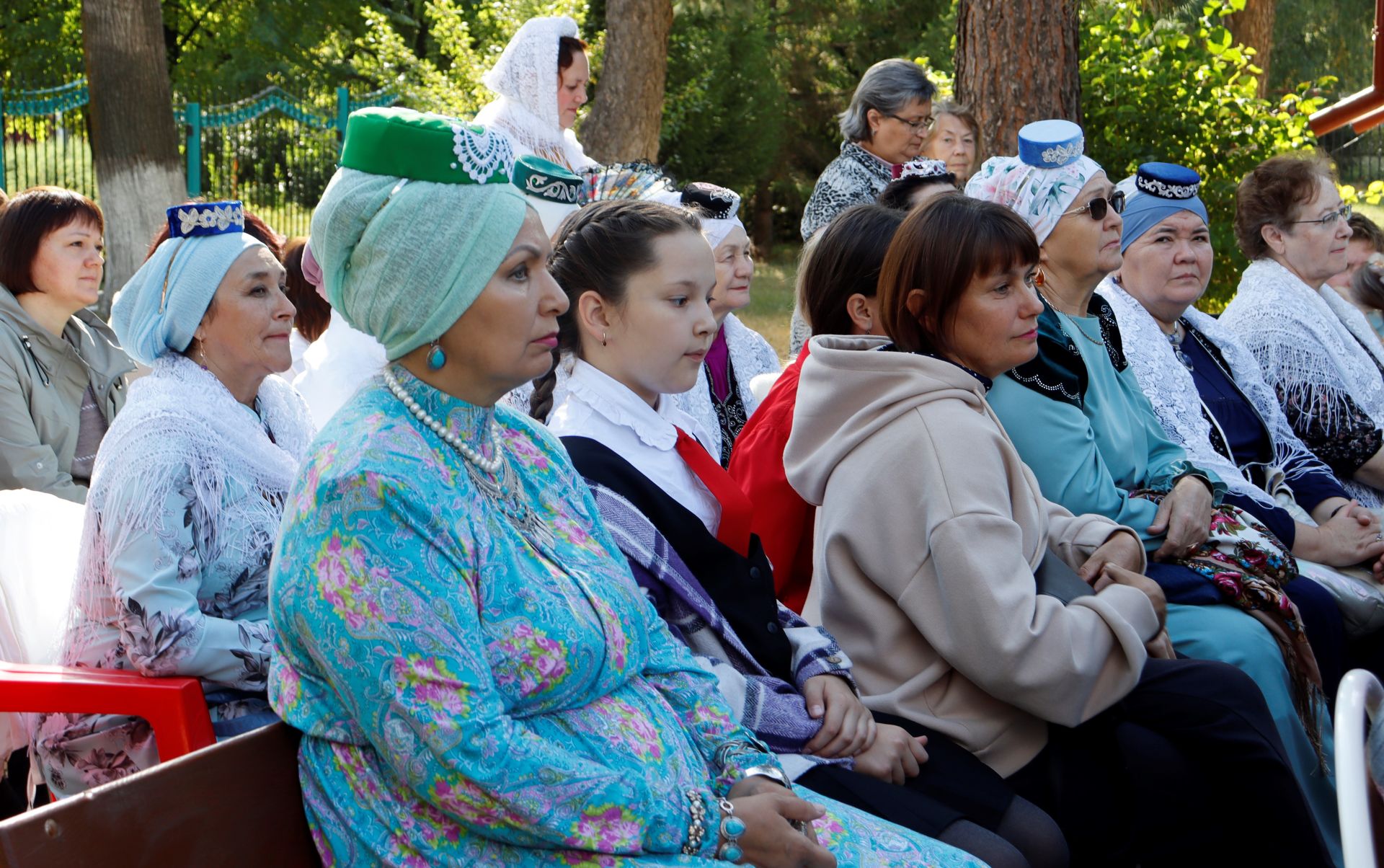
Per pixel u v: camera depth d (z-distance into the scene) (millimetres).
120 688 2400
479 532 1781
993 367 2711
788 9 23719
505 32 18062
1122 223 3951
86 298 3953
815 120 24422
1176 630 2971
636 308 2387
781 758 2248
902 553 2465
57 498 2951
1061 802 2510
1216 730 2477
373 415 1780
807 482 2646
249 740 1752
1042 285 3482
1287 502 3771
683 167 21016
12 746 2855
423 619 1663
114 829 1552
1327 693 3295
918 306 2691
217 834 1673
